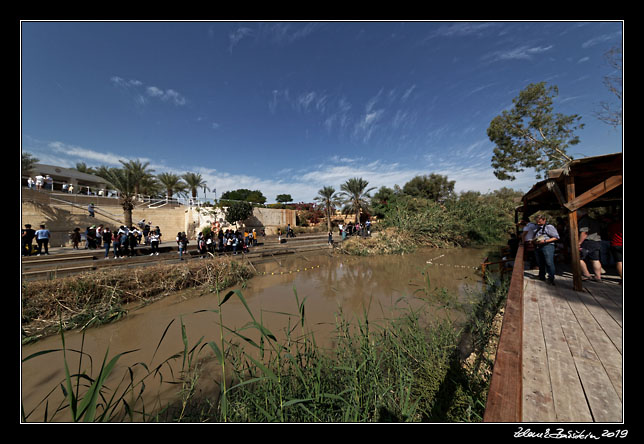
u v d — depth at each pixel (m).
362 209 24.36
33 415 2.96
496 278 7.89
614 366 2.11
